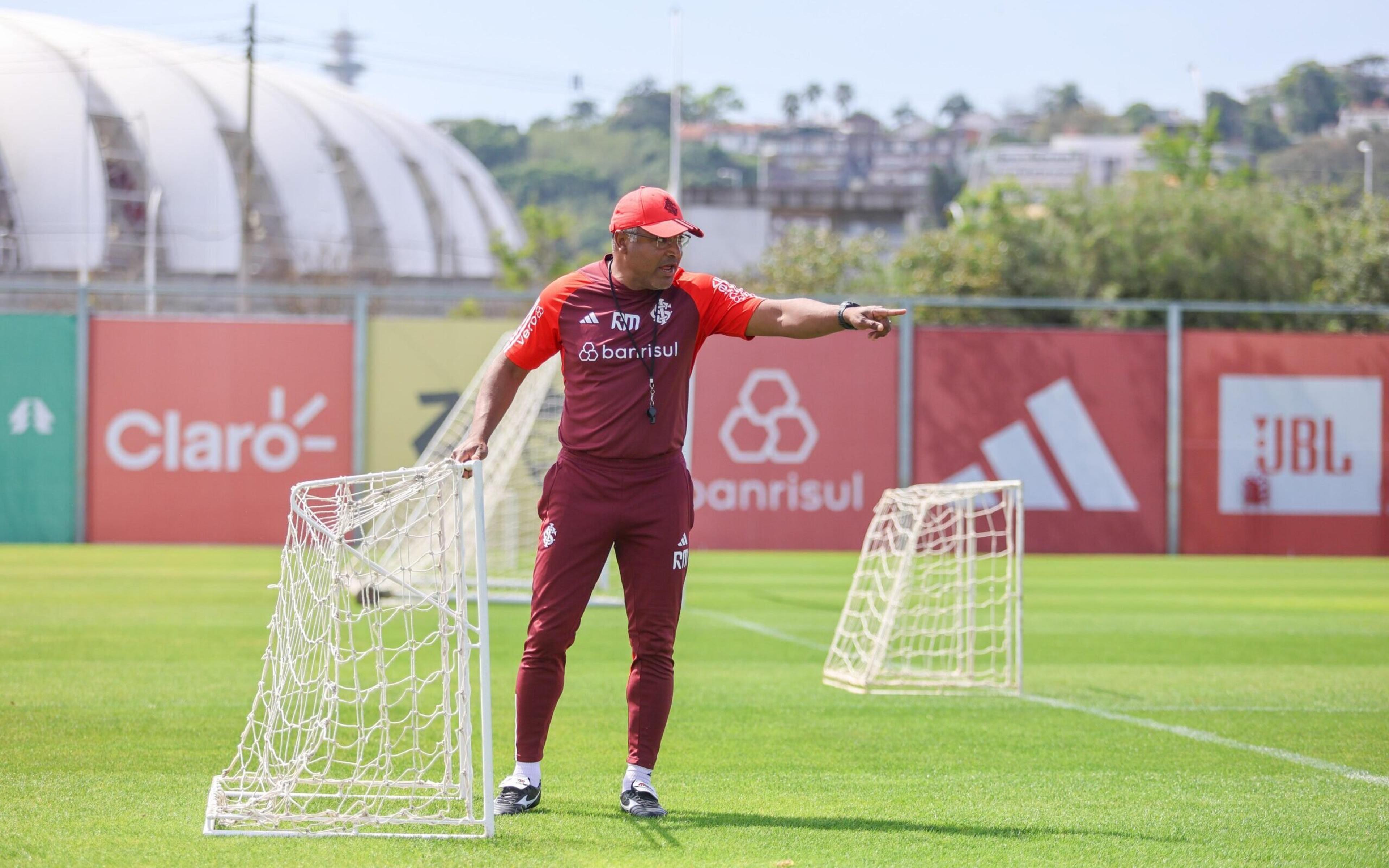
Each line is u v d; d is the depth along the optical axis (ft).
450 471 49.93
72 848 46.06
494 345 238.89
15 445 234.17
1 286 230.68
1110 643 120.57
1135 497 248.93
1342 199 446.19
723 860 45.75
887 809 54.54
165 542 235.40
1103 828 51.60
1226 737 73.41
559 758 64.75
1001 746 70.03
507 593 148.36
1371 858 47.78
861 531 245.24
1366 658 111.14
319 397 237.86
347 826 49.24
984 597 154.61
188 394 236.22
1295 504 249.96
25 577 169.68
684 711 81.10
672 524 51.96
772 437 244.42
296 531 52.13
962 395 246.68
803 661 104.78
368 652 51.65
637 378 50.93
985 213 437.99
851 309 50.62
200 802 53.57
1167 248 377.30
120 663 96.43
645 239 49.80
